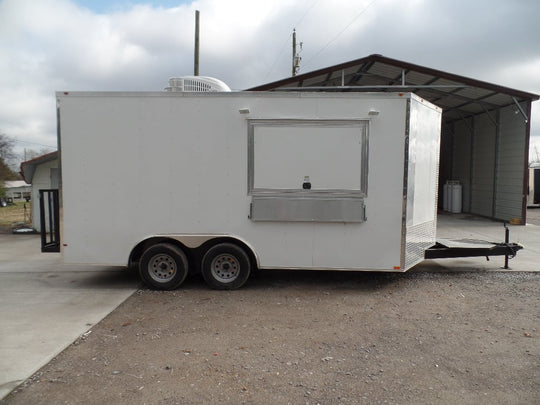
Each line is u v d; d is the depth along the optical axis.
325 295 5.71
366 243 5.76
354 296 5.66
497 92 12.56
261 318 4.83
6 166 32.88
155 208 5.84
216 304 5.34
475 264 7.51
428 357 3.82
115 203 5.85
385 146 5.66
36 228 12.89
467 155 17.56
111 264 5.91
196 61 20.64
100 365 3.65
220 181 5.78
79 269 7.39
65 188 5.86
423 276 6.70
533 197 21.09
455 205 17.64
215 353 3.89
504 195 14.48
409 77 12.76
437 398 3.12
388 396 3.15
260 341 4.18
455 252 6.66
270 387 3.28
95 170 5.82
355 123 5.65
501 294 5.74
